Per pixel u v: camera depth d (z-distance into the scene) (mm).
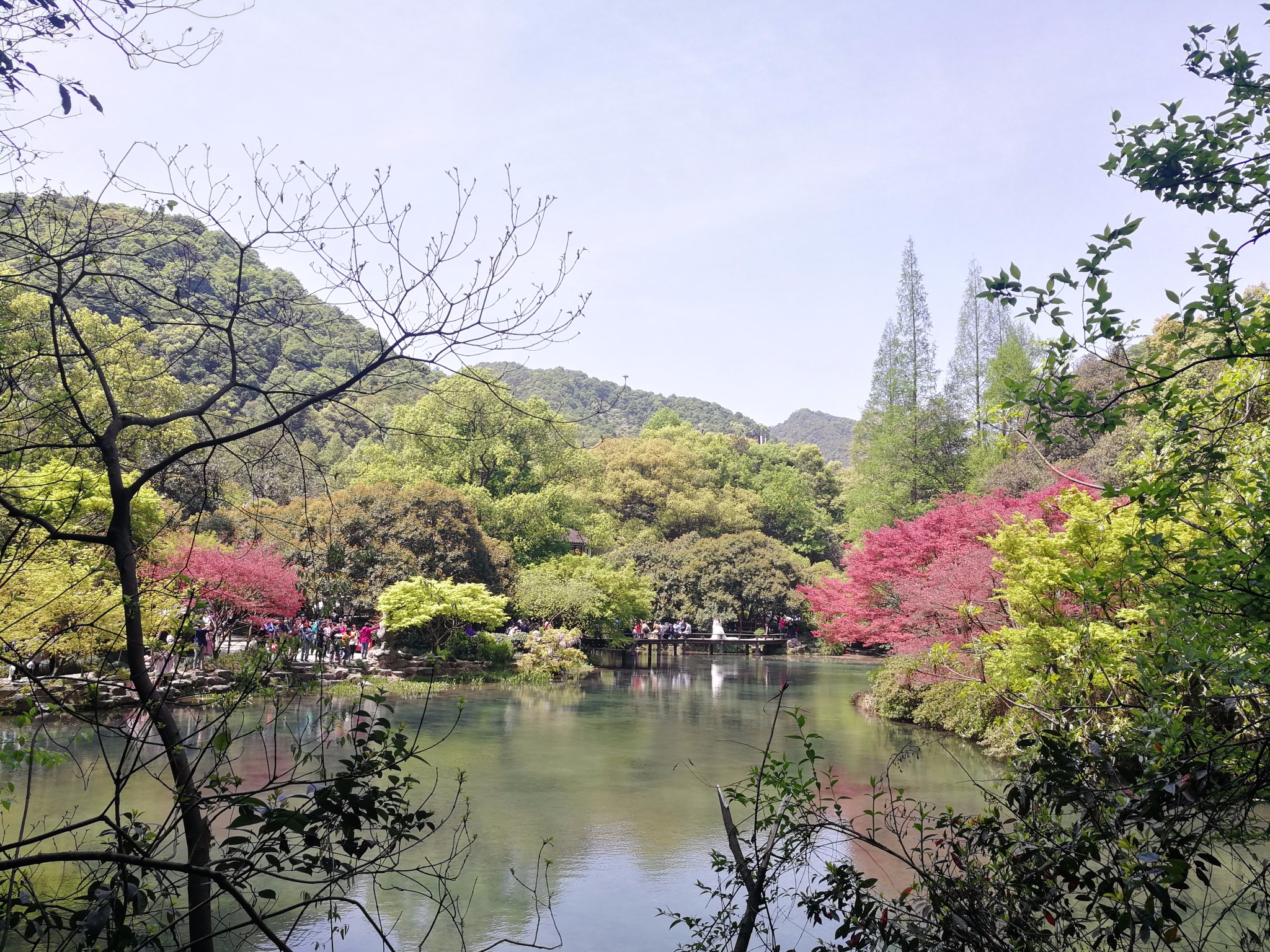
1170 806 3414
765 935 5805
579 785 10727
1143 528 4250
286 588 15867
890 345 41625
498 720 16344
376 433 38625
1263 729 3652
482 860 7684
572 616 30547
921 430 39594
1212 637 3992
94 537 3535
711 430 139125
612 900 6699
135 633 3504
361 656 23047
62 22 3080
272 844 3139
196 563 14648
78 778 9422
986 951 3676
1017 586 10281
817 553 59688
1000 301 3887
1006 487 26922
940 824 4301
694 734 15039
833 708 19453
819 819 4316
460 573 26844
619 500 55812
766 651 41875
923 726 16375
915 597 16641
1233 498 4645
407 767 11539
